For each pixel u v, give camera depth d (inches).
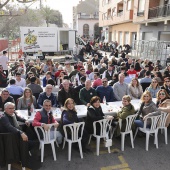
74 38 891.4
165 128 213.6
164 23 636.7
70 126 178.5
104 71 391.9
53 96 240.2
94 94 251.8
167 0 712.4
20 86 280.5
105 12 1464.1
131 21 1005.2
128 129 202.1
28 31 802.8
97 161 184.9
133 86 276.7
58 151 199.5
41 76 407.2
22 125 193.2
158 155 195.5
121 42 1212.5
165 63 565.9
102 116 195.6
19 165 177.8
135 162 184.1
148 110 207.5
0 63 453.4
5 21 1369.3
